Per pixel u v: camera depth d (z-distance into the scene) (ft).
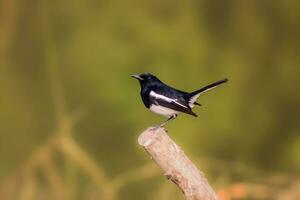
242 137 58.29
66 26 59.31
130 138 56.49
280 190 44.50
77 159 49.88
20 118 58.29
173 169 20.71
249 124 59.06
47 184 49.62
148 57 58.44
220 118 58.03
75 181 49.62
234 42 60.49
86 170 49.73
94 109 56.80
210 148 56.80
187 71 58.54
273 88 60.75
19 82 58.80
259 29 60.70
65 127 52.54
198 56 58.80
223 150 57.57
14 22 59.00
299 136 59.67
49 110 57.93
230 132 57.98
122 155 56.08
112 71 57.88
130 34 58.85
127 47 58.49
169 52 58.54
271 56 61.46
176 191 43.52
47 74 58.34
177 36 58.85
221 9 60.18
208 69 59.16
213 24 60.23
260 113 59.36
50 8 59.26
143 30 58.75
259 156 58.75
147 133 21.16
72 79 57.77
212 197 20.56
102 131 56.39
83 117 55.72
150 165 51.01
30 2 59.31
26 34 59.31
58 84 57.26
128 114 56.85
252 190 43.52
